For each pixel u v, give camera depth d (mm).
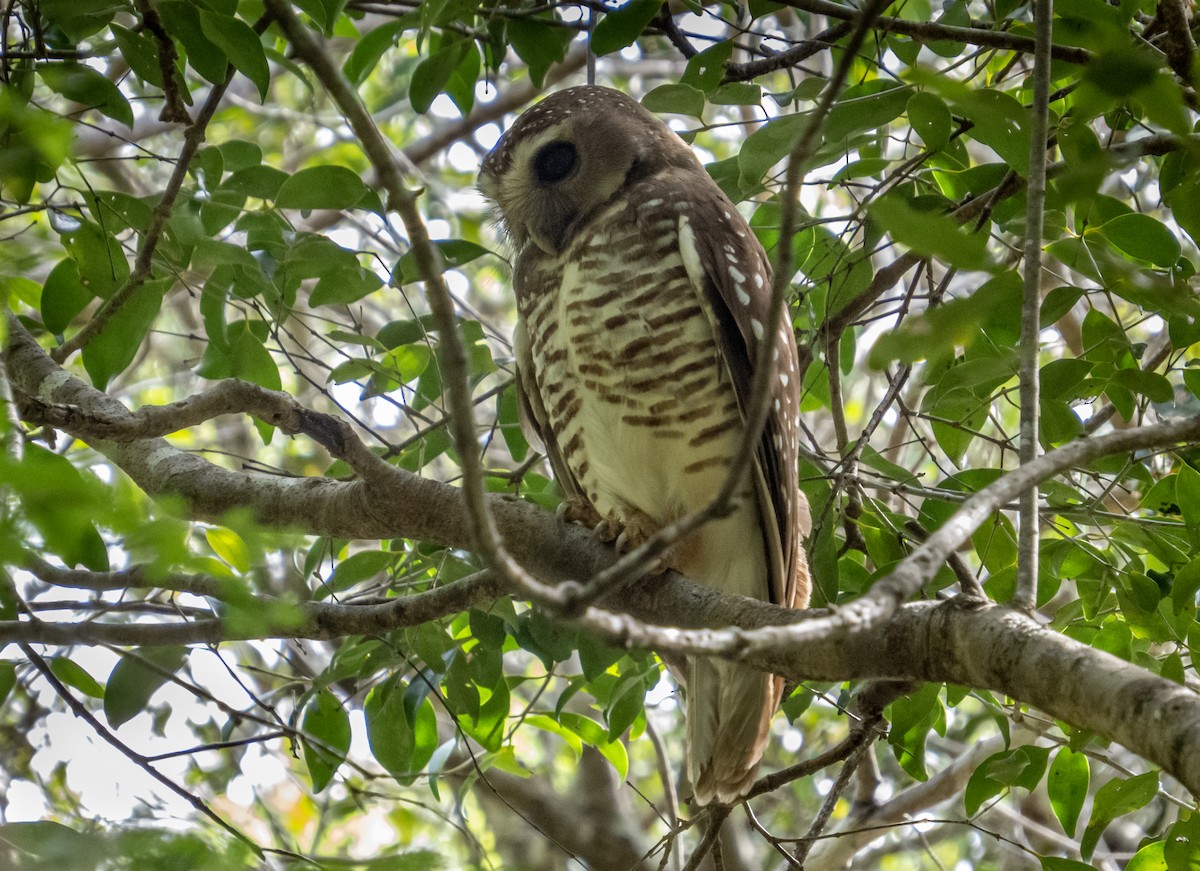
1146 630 8141
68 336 11883
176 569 4895
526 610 9734
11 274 7355
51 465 4043
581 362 9109
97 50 7977
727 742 8734
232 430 17094
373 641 9234
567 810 14109
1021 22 9102
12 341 8227
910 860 15422
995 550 8352
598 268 9078
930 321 3832
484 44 9977
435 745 9773
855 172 8961
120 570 7434
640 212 9133
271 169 8445
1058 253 7535
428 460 9508
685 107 8719
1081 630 8422
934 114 7820
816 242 9906
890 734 8508
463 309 12703
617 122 9930
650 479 9125
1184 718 4336
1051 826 14117
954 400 8258
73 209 8391
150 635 7613
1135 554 8430
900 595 4234
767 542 8945
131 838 5105
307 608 7668
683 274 8953
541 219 9789
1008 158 6797
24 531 3947
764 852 15438
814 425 15891
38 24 7656
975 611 5250
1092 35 4707
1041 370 8219
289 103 18844
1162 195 7789
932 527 8688
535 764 15008
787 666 5840
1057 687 4812
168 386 16656
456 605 7586
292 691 10992
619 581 3955
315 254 8430
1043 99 5594
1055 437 8258
